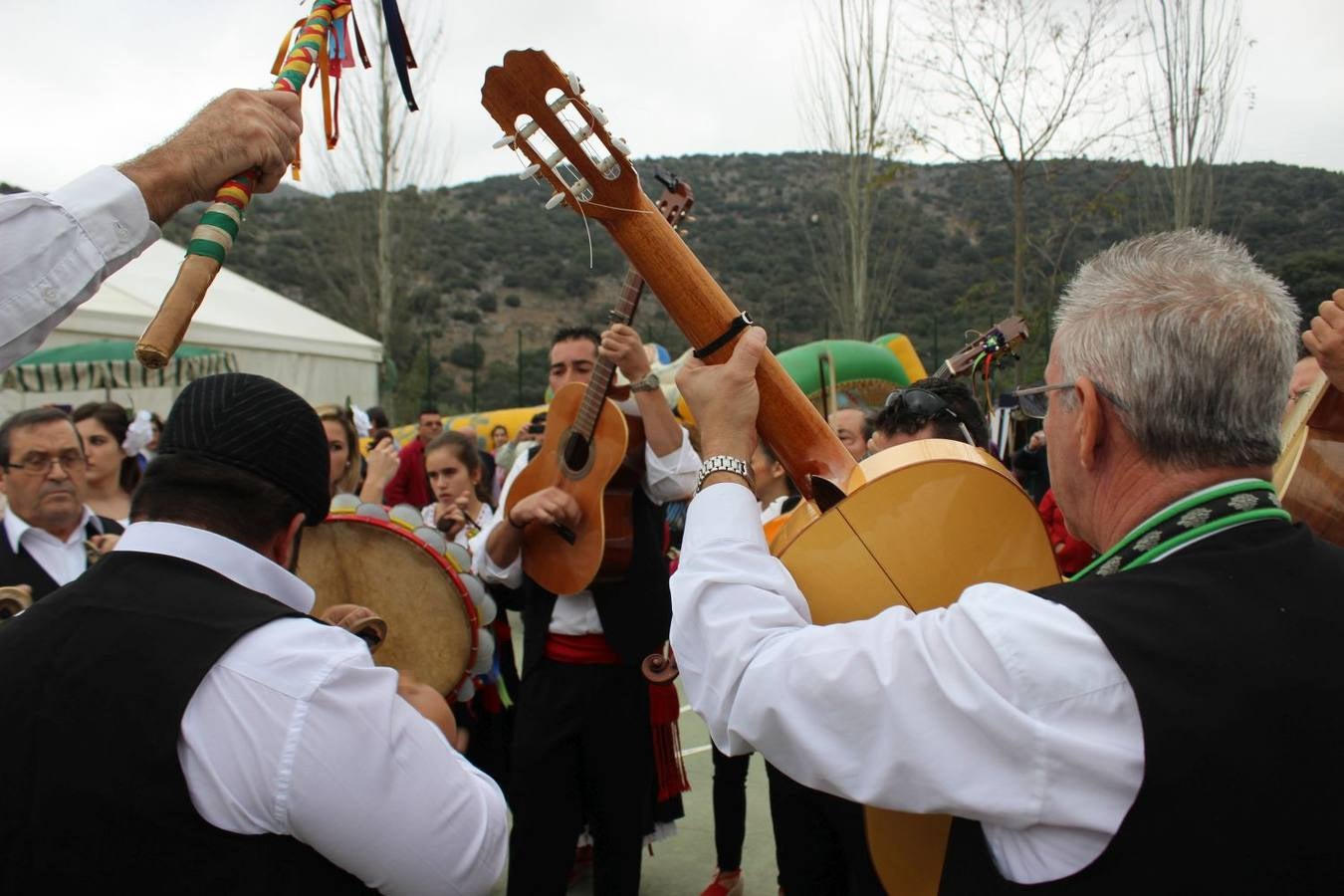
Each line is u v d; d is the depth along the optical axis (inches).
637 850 109.6
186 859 41.1
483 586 101.5
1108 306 41.6
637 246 51.3
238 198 42.4
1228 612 35.6
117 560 46.7
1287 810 33.2
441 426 343.3
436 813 45.4
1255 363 38.9
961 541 52.2
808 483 54.4
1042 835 36.1
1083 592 37.6
